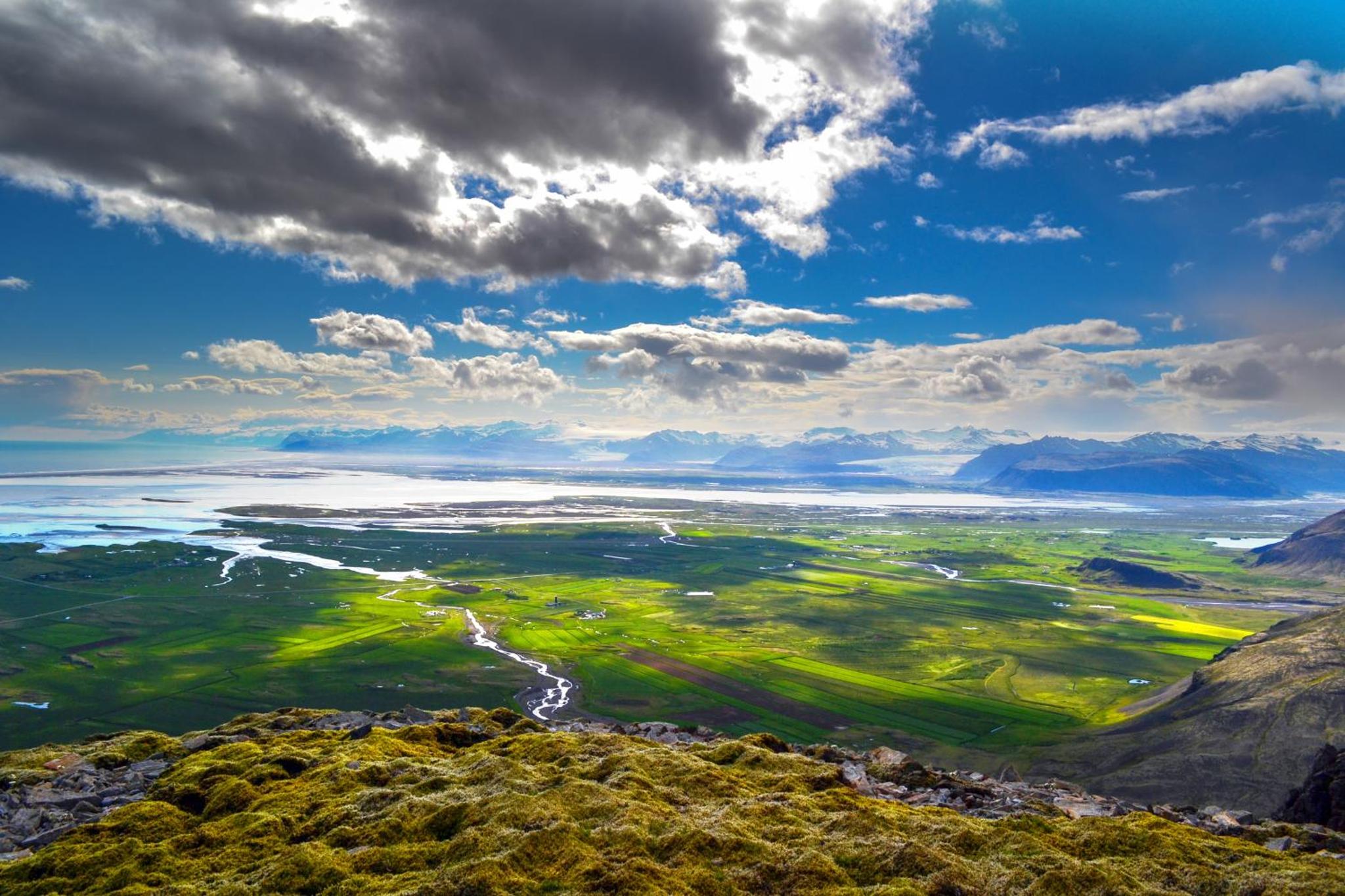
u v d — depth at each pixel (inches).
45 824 1518.2
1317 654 7204.7
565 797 1424.7
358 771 1641.2
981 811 1537.9
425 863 1208.2
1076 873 1147.9
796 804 1470.2
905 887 1120.2
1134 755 5964.6
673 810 1408.7
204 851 1314.0
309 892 1133.1
